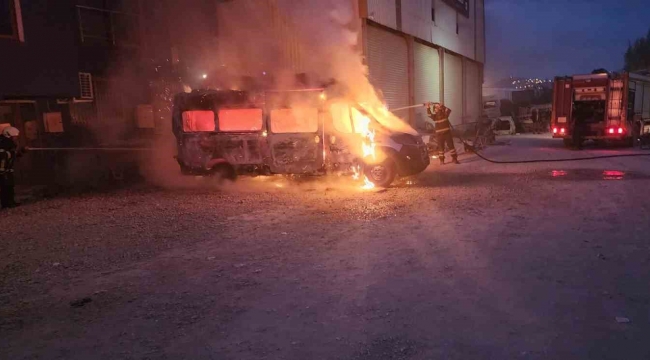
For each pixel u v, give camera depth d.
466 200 9.54
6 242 7.59
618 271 5.36
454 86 31.84
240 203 10.05
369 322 4.31
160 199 10.88
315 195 10.73
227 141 12.10
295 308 4.68
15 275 6.00
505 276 5.32
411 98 23.08
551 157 17.39
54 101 13.59
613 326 4.08
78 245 7.24
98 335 4.28
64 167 13.95
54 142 13.81
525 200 9.35
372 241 6.88
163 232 7.81
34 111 13.40
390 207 9.14
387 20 19.70
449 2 29.14
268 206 9.65
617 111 20.11
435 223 7.78
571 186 10.84
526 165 15.05
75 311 4.82
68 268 6.20
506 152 19.83
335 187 11.76
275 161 11.88
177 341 4.10
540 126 37.78
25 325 4.55
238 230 7.77
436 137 15.98
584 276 5.24
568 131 20.95
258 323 4.38
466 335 4.01
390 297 4.85
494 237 6.85
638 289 4.85
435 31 26.48
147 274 5.82
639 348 3.71
